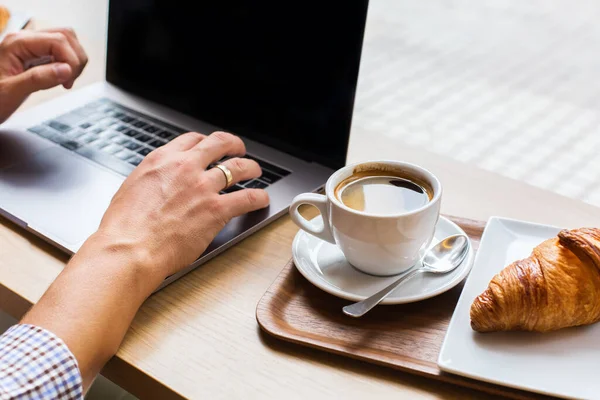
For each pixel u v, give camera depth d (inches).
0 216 29.2
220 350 22.6
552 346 21.9
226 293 25.3
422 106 59.6
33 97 40.3
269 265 26.8
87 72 43.4
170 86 38.1
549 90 67.7
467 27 84.7
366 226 23.4
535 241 26.7
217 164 29.8
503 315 21.6
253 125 35.1
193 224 25.6
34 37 36.6
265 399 20.6
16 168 31.9
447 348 21.5
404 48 77.8
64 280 22.8
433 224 24.4
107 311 22.0
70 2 55.1
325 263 26.3
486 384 20.6
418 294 23.8
